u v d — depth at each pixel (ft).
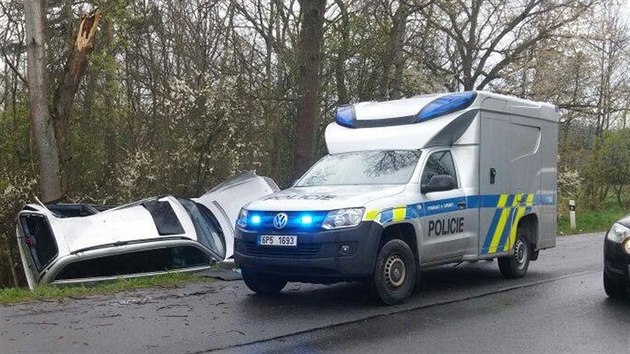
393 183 28.07
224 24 69.67
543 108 36.47
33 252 35.78
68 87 50.85
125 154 55.42
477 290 30.91
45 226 35.68
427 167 28.84
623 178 98.17
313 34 56.03
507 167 33.14
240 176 44.50
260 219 26.14
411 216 26.99
